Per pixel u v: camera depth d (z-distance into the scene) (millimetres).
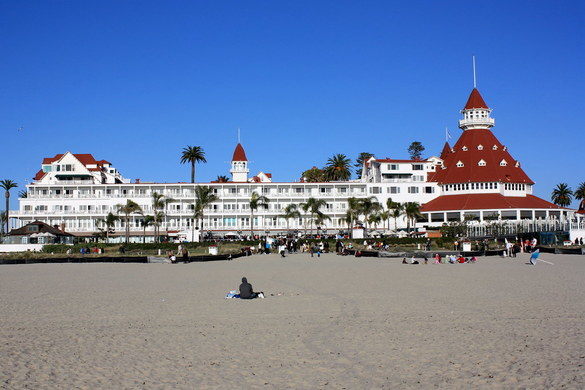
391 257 72938
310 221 136500
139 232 136125
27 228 104250
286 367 15242
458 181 145000
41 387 13500
